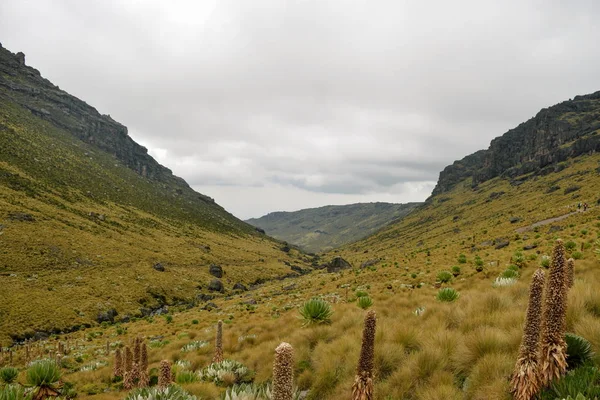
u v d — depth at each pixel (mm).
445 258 50969
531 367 3602
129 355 11297
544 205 122625
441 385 5242
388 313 12172
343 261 104938
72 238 96250
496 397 4320
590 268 15555
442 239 137875
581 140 185000
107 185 197250
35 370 10016
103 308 63375
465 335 6996
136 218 162750
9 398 6477
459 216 193125
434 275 30500
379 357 6953
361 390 4027
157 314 67000
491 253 43406
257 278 125000
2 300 54344
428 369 5988
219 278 110125
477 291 13211
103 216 138500
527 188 181250
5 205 99875
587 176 140875
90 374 14945
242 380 9203
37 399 9789
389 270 50062
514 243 49750
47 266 75188
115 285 76312
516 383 3711
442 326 8195
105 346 31859
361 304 14562
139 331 39938
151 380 11109
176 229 176000
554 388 3607
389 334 8305
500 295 9586
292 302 38875
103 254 94250
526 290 10789
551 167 190875
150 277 88562
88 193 165625
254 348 11602
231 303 60938
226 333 15797
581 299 6859
